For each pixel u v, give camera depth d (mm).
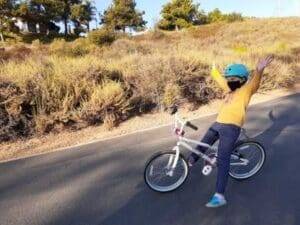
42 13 32281
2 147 3602
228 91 2400
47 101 4035
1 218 2312
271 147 3307
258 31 20500
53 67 4613
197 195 2479
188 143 2590
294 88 6340
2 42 26688
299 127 3908
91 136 3893
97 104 4102
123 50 10211
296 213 2232
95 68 4656
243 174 2654
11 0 29672
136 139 3738
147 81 4672
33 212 2369
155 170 2482
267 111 4656
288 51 9750
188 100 5078
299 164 2912
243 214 2236
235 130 2275
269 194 2453
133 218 2254
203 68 5406
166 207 2354
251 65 6406
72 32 35000
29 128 3893
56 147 3596
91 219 2266
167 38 20812
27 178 2871
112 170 2965
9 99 3752
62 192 2619
